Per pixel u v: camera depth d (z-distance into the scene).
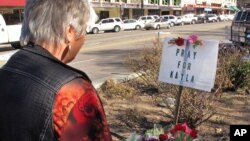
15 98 1.51
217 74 7.43
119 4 56.38
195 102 6.01
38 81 1.51
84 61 15.39
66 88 1.49
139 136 3.04
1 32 21.25
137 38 27.56
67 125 1.44
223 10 93.50
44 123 1.45
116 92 8.41
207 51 4.35
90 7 1.72
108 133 1.54
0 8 27.20
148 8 64.25
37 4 1.63
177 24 55.66
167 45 4.55
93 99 1.53
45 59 1.60
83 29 1.69
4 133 1.49
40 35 1.63
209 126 6.20
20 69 1.57
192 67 4.42
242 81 8.78
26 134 1.46
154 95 8.12
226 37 26.45
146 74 8.69
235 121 6.55
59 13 1.62
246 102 7.78
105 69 13.08
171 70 4.54
